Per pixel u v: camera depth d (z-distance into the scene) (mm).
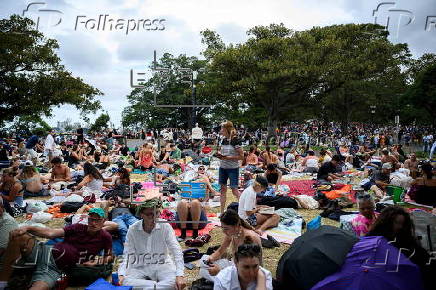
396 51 39875
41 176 11844
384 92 50531
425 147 29922
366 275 3914
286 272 4348
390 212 4539
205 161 17844
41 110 29406
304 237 4586
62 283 4848
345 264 4113
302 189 11516
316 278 4090
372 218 5758
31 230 4938
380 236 4359
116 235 6219
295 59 33875
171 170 14500
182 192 8789
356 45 39094
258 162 15969
